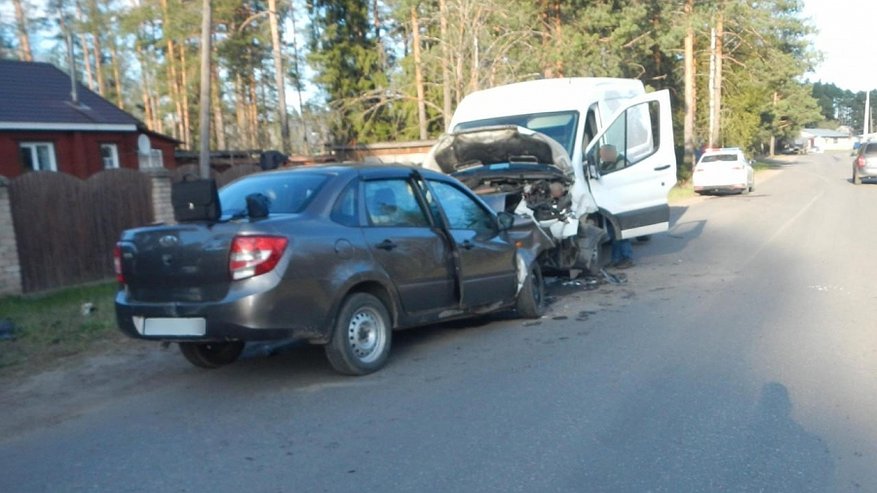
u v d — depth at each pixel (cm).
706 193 3016
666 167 1284
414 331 857
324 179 678
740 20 3747
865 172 3131
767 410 562
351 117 3538
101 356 785
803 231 1642
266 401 621
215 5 2431
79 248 1210
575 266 1084
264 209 625
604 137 1169
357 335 669
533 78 2647
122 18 2411
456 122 1216
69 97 2202
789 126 6266
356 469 479
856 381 626
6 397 660
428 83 3005
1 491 468
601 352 730
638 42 3045
